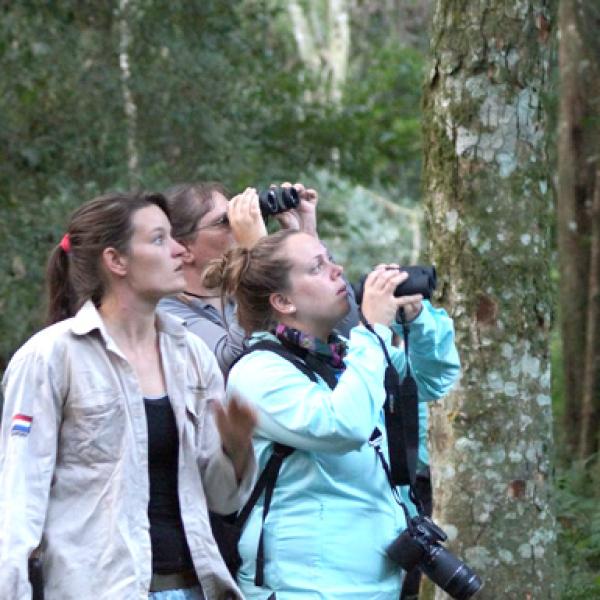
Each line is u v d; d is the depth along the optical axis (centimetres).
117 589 623
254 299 725
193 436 670
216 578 658
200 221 863
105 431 641
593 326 1898
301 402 677
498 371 927
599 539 1302
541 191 942
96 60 2180
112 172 2138
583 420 1883
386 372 712
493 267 927
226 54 2308
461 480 930
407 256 3155
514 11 931
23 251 2036
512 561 925
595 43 1967
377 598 691
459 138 937
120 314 671
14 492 620
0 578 603
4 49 2128
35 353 645
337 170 2614
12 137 2119
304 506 687
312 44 3775
